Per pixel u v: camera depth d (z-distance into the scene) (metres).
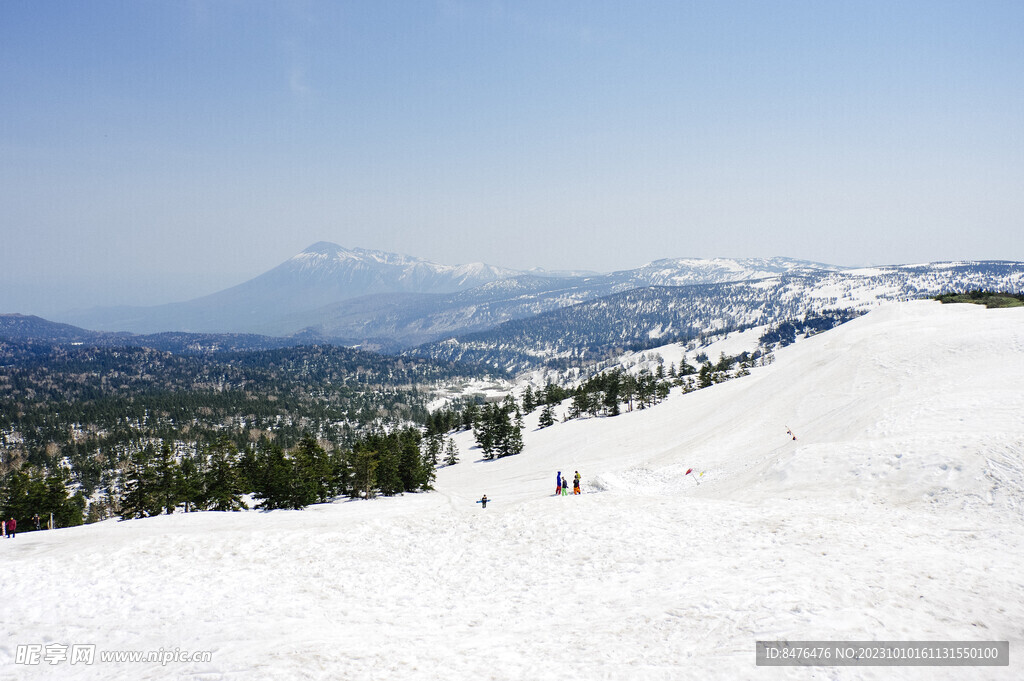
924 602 15.22
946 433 30.62
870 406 42.38
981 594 15.44
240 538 29.52
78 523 83.19
